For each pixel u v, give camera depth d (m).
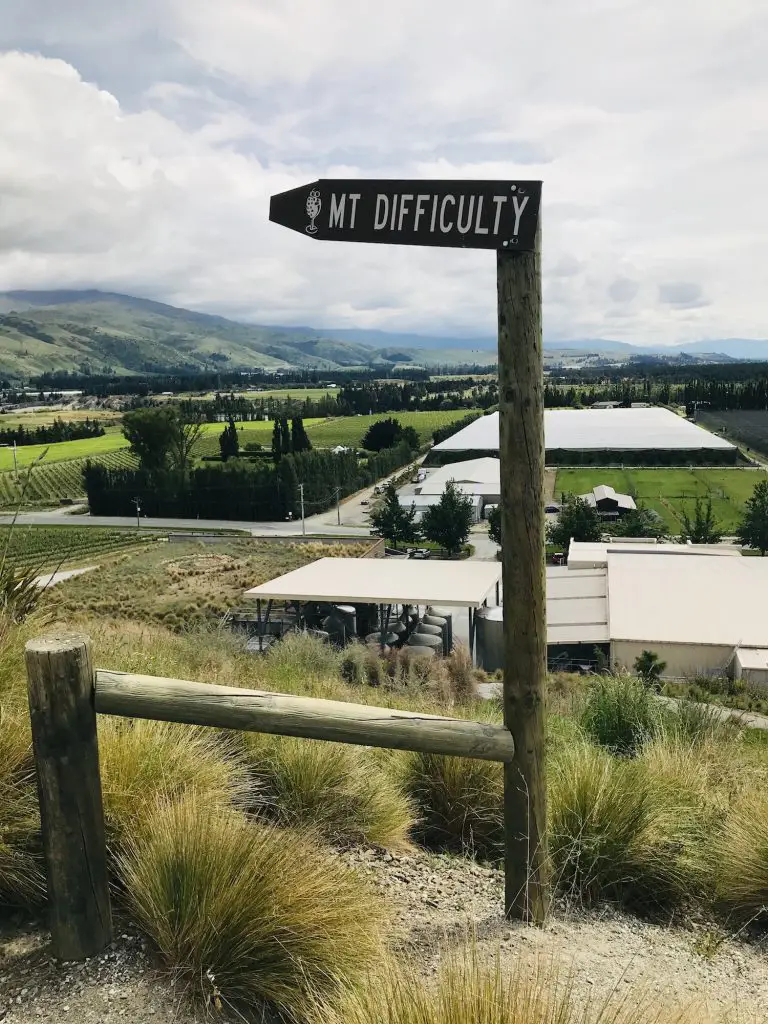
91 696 2.59
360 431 152.12
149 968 2.54
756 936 3.38
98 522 81.06
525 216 2.83
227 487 82.75
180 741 3.61
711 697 17.30
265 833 3.00
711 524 55.09
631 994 2.42
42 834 2.54
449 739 2.93
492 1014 1.97
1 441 134.50
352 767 4.10
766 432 133.25
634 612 28.67
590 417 133.88
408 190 2.93
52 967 2.53
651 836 3.68
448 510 60.00
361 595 23.27
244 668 7.43
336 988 2.44
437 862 3.79
